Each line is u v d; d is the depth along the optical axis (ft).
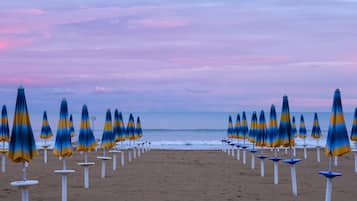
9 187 48.42
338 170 67.41
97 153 105.19
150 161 84.58
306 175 60.49
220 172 64.54
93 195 43.39
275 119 46.34
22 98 28.94
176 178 57.16
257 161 83.76
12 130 28.76
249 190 46.47
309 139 183.42
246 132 83.30
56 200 40.78
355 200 41.06
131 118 88.79
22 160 28.99
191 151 115.44
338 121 32.81
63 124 36.73
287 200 40.65
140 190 46.55
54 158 91.20
